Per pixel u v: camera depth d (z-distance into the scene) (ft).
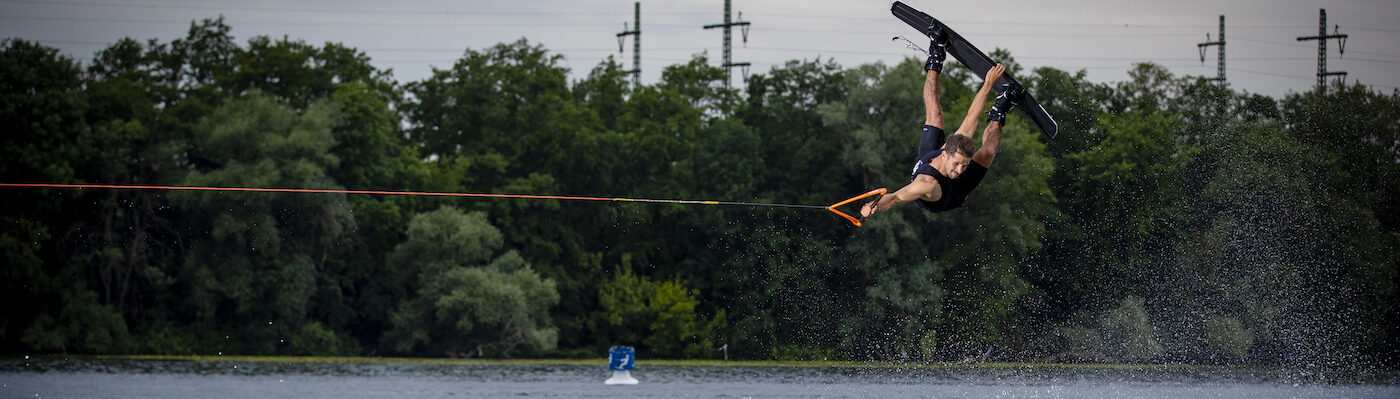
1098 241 333.83
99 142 339.98
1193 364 313.32
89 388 243.60
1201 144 337.11
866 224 343.67
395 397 234.17
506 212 394.32
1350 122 341.41
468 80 438.81
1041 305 331.98
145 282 350.43
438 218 355.97
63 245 336.90
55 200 328.70
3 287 322.96
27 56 336.49
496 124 434.71
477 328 351.67
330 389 249.96
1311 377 287.07
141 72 397.80
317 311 369.30
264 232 333.62
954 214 337.93
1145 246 328.49
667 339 363.15
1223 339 310.04
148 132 349.61
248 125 339.98
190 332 349.00
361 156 381.19
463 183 410.31
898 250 344.90
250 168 336.29
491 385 262.67
